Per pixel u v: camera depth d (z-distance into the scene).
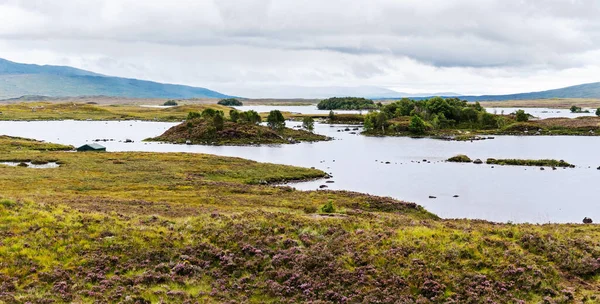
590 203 76.25
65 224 31.78
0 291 23.77
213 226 33.22
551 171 111.75
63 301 23.56
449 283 25.33
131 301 23.78
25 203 35.69
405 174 107.12
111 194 64.44
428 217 58.38
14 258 27.00
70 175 82.25
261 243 30.42
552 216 67.56
